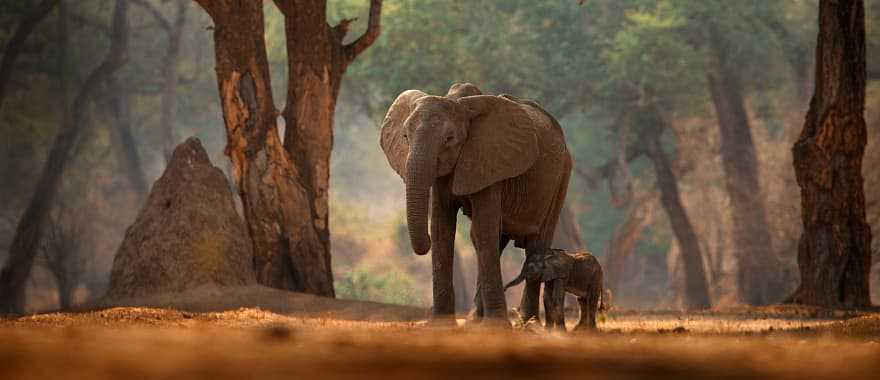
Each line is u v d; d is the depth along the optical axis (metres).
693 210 50.06
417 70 34.88
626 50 35.06
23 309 33.88
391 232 54.34
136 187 43.69
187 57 45.06
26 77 38.81
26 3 35.84
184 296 16.55
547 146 10.90
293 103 19.16
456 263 42.81
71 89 39.97
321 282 18.64
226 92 18.38
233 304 16.16
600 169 41.84
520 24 37.06
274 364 3.01
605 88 36.53
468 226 45.47
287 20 19.09
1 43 35.75
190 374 2.70
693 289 38.94
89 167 46.88
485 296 9.95
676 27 36.56
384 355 3.39
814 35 40.25
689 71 35.94
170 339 4.29
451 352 3.62
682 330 10.36
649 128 39.31
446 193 10.31
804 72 41.09
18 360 2.92
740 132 39.16
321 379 2.70
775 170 46.22
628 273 57.06
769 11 37.38
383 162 68.00
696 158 44.19
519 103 11.33
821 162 20.89
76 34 42.00
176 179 17.72
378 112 37.34
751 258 38.81
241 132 18.38
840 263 20.72
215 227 17.39
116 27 37.91
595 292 10.16
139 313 12.55
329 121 19.30
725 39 37.78
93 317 11.75
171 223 17.27
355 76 36.38
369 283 43.69
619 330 10.41
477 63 35.53
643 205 43.00
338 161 66.50
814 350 4.36
